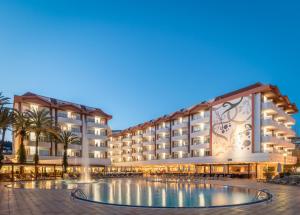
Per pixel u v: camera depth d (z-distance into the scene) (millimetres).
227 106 67438
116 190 30375
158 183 43562
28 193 25625
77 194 23609
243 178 60312
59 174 63281
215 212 15523
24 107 67875
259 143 59531
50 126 60469
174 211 15805
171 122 90938
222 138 67812
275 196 24172
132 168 102062
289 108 74500
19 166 57750
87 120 82375
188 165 83688
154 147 97938
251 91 62094
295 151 81875
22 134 55781
